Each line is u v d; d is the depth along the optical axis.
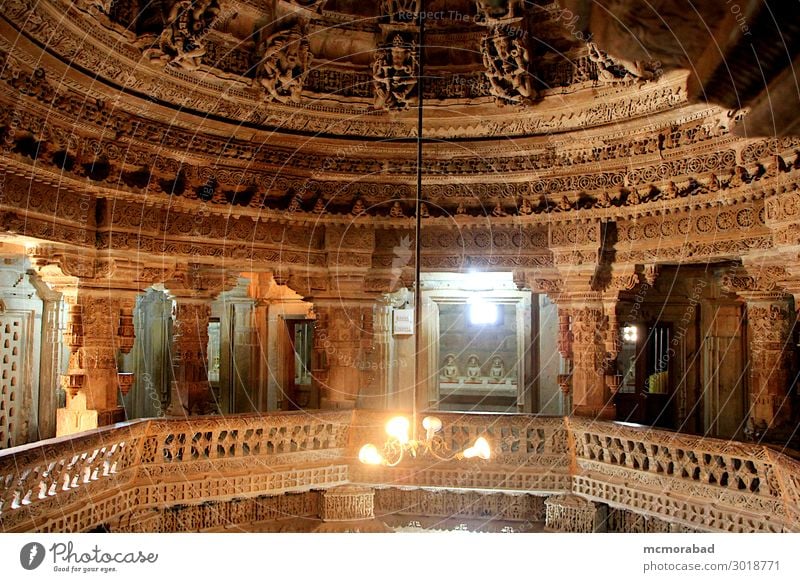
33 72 8.04
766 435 9.76
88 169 9.52
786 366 9.88
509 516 11.16
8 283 11.57
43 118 8.45
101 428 8.84
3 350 11.55
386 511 11.57
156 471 9.66
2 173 8.02
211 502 10.36
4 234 8.34
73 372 9.74
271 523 10.84
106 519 8.69
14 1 7.07
